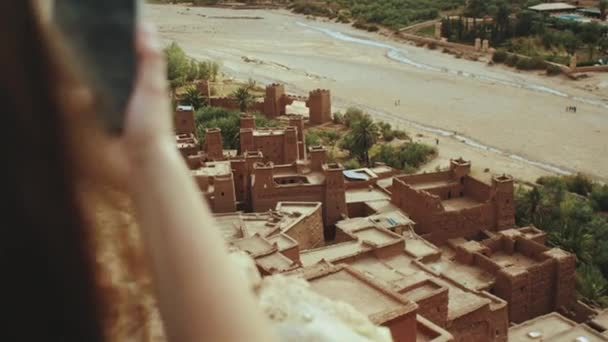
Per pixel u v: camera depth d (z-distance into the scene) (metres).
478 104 112.25
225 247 2.29
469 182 53.38
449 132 97.06
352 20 193.25
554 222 55.53
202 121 88.31
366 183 56.44
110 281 2.12
